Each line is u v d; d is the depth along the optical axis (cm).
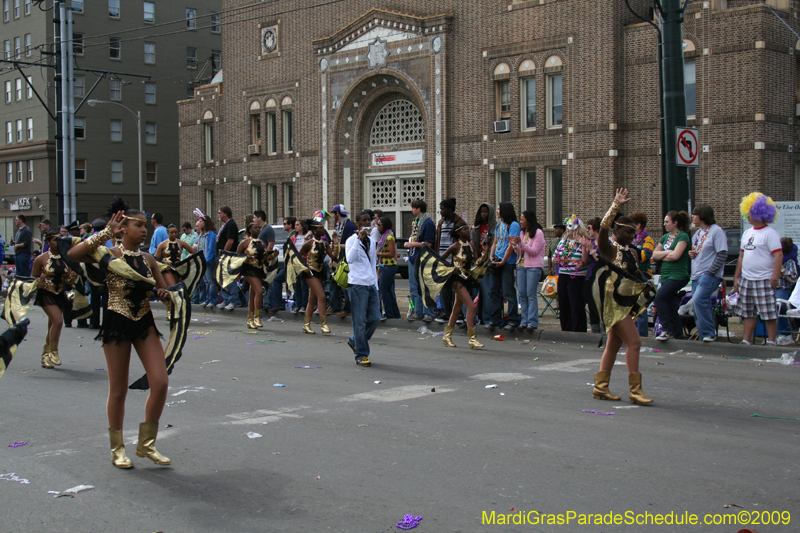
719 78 2439
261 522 496
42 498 546
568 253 1295
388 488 555
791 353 1073
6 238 5734
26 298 1070
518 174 2861
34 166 5462
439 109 3034
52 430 732
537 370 1025
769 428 714
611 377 967
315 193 3503
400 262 2909
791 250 1238
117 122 5491
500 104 2917
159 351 610
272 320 1678
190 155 4131
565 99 2717
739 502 521
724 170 2438
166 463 611
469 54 2967
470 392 881
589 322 1334
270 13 3638
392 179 3334
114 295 595
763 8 2353
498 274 1348
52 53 2948
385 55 3188
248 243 1495
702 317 1146
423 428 717
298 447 661
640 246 1173
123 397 613
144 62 5572
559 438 679
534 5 2778
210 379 975
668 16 1308
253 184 3784
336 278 1080
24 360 1158
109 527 491
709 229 1141
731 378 958
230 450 654
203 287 1886
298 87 3547
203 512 514
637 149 2603
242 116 3809
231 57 3838
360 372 1020
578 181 2695
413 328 1468
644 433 695
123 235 605
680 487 550
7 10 5575
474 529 480
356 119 3378
